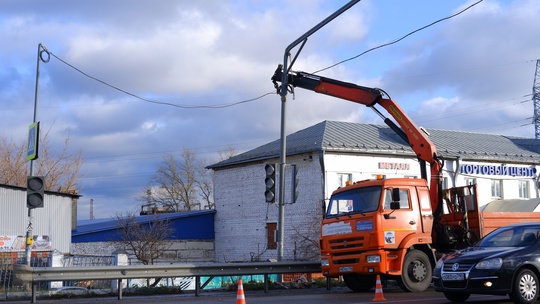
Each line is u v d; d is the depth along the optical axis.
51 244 36.00
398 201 16.97
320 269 19.36
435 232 18.36
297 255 37.84
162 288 18.11
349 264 17.28
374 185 17.36
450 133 47.69
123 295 17.41
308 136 40.09
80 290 18.45
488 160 43.69
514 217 18.97
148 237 40.88
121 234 41.75
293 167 20.09
